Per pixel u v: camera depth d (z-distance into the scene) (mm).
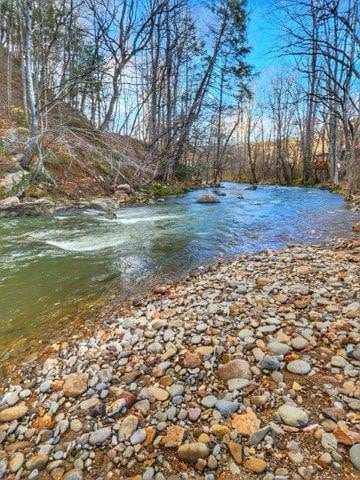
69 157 14164
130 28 14320
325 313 3562
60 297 4645
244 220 9984
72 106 20469
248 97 26703
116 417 2352
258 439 2053
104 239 7621
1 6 15906
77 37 17391
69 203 11266
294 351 2941
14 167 11414
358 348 2885
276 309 3740
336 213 10789
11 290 4840
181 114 21375
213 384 2611
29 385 2836
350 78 14469
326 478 1786
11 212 9586
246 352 2973
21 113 16781
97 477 1920
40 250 6695
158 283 5172
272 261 5781
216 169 29344
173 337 3324
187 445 2039
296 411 2232
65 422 2348
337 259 5656
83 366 3016
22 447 2174
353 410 2225
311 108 25562
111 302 4516
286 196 16844
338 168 21734
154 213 11180
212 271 5543
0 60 23000
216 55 19984
